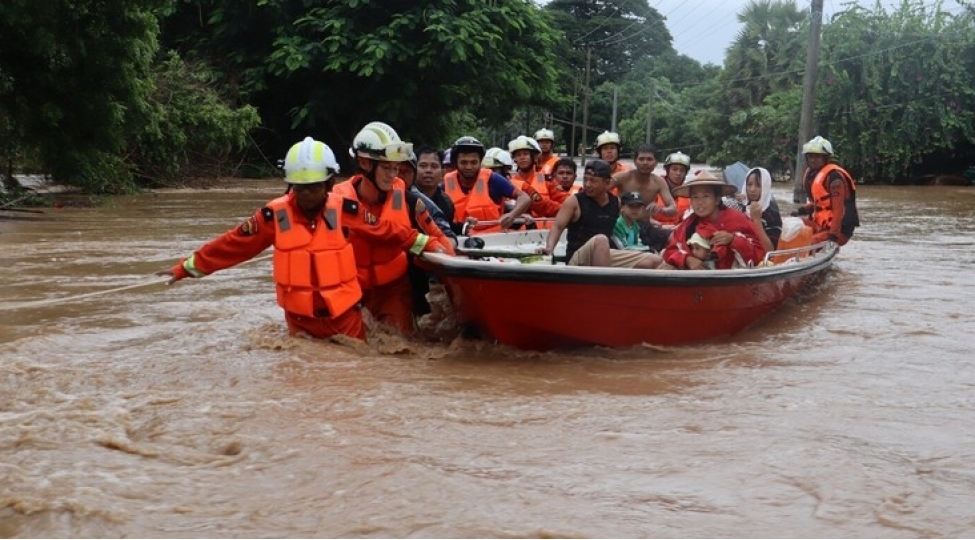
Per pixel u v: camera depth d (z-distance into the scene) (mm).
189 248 11148
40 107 18359
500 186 9266
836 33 33625
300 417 4410
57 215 15961
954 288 8977
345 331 6051
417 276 6988
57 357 5602
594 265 6637
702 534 3201
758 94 46344
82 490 3490
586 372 5586
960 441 4211
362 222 6254
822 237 10266
